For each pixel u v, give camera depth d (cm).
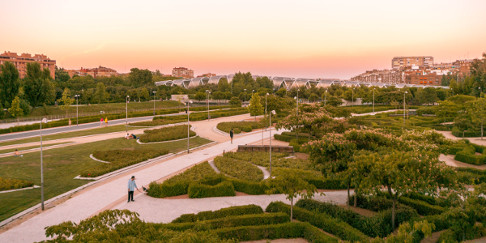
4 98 8025
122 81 16025
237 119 7725
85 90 11750
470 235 1537
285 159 3400
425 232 1361
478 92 10269
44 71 10231
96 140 4716
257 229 1634
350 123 4888
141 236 1130
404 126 5325
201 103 13862
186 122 6988
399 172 1577
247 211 1888
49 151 3841
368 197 1717
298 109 5062
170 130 5353
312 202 1994
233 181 2473
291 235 1648
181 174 2738
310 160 2189
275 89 18500
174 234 1159
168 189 2314
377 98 11100
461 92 11494
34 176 2753
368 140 2191
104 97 10719
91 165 3167
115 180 2716
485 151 3538
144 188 2350
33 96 8662
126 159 3353
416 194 2147
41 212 1981
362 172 1778
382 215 1717
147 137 4634
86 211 2006
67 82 13200
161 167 3169
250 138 5022
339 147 2012
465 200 1652
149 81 15938
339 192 2450
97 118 7131
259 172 2895
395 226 1753
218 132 5638
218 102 14412
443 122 6525
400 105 10838
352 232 1561
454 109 6212
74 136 5091
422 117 7312
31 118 7750
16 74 8256
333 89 14588
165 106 11525
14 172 2862
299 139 4266
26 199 2194
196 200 2248
